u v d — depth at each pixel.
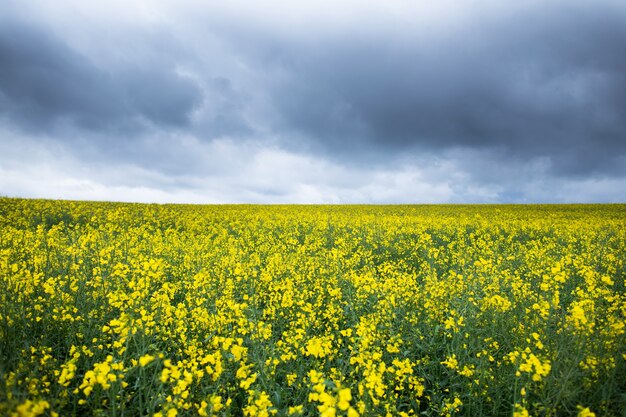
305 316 6.83
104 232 11.71
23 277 6.16
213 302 7.29
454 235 18.27
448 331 6.29
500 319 6.34
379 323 6.54
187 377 3.55
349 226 19.72
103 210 21.94
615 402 4.46
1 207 19.83
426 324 6.89
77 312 6.03
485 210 35.47
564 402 4.22
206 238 14.64
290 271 10.16
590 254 11.26
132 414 4.17
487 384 5.07
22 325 5.43
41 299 5.90
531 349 5.40
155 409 4.19
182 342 5.55
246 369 4.43
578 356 4.57
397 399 4.92
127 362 4.90
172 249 11.70
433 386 5.47
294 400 4.74
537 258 11.80
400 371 4.66
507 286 8.29
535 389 4.67
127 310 5.50
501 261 11.88
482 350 5.45
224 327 5.98
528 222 22.03
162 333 5.70
